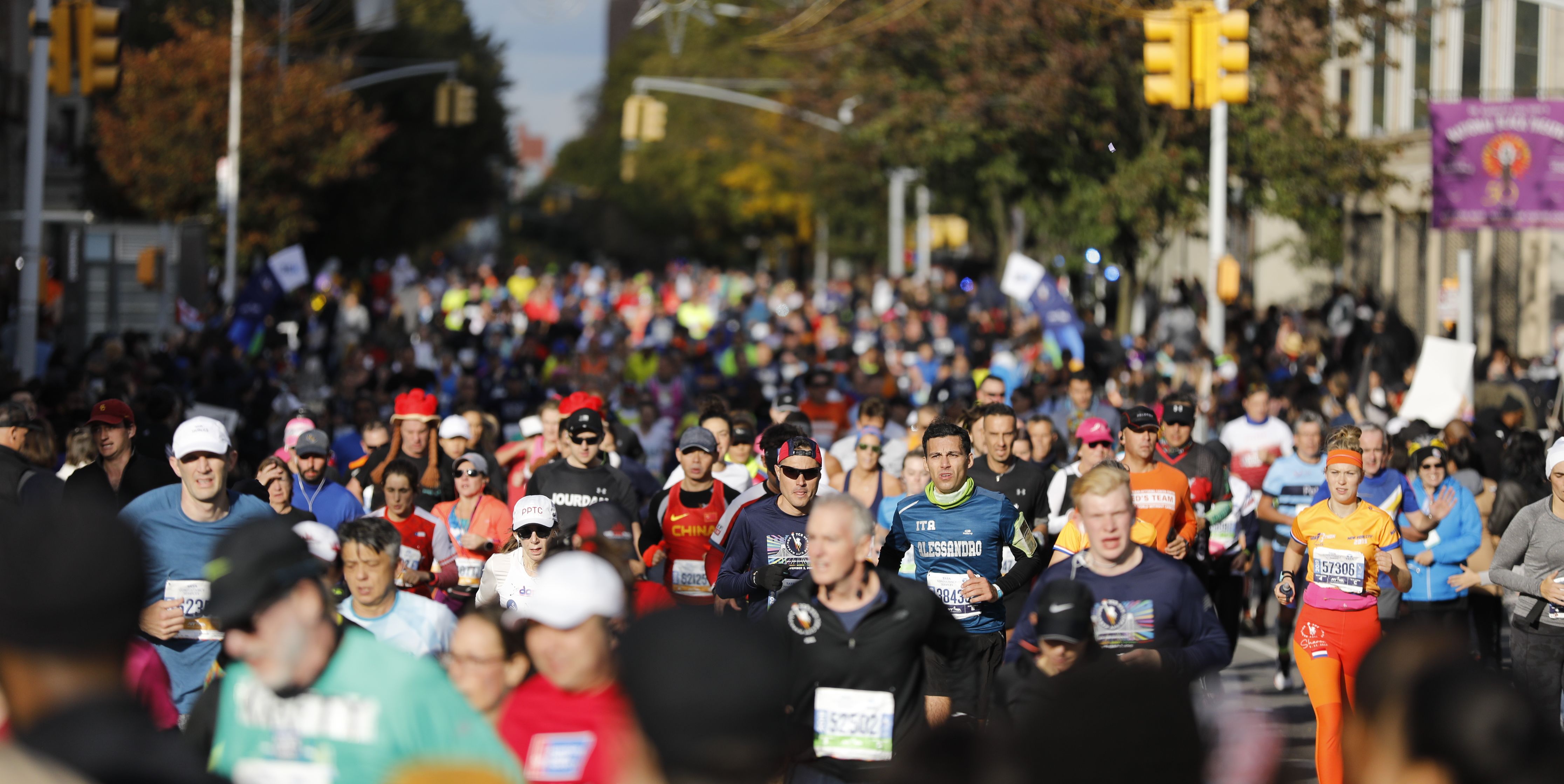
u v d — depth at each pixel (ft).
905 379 302.25
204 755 53.47
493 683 59.67
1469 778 28.40
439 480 125.18
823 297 591.37
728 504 112.88
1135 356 290.97
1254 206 315.58
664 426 201.16
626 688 33.47
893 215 545.03
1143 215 295.07
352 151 453.17
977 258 564.71
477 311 398.62
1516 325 312.71
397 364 285.43
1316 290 402.31
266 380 220.43
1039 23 304.09
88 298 329.72
